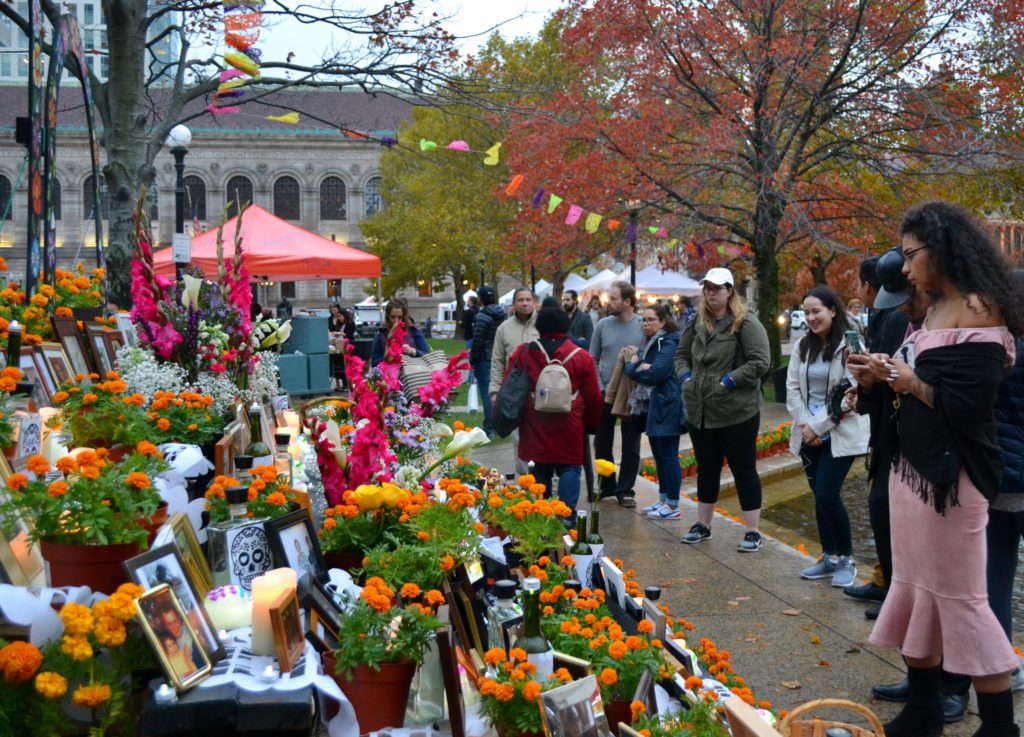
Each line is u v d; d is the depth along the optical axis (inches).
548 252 757.3
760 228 698.8
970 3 642.2
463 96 485.7
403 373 271.4
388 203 1958.7
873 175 833.5
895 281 156.9
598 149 687.7
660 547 272.4
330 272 541.3
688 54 682.8
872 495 204.2
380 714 101.4
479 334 458.0
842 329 236.5
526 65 1091.9
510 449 433.1
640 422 325.7
